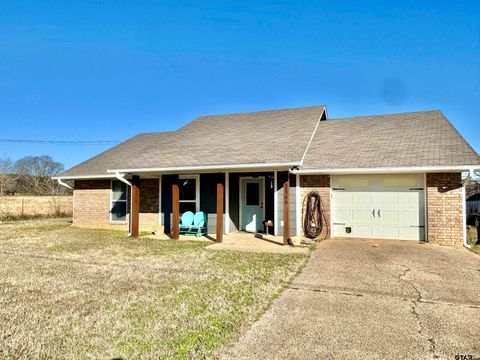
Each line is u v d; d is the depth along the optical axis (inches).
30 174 1429.6
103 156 669.3
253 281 235.8
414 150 422.9
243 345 137.7
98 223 609.3
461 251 349.4
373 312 175.2
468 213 792.3
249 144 476.4
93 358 127.3
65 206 916.0
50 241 442.6
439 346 136.1
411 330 152.1
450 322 161.5
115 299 197.5
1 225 666.8
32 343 140.2
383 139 481.1
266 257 324.2
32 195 1189.7
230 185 512.1
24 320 165.9
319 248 373.7
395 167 390.3
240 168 414.0
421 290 213.3
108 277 250.2
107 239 461.7
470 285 225.0
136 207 487.5
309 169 428.1
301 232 454.9
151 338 144.9
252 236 470.0
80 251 365.1
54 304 189.9
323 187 451.5
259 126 565.6
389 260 305.1
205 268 278.5
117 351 133.1
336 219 451.2
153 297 201.0
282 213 463.5
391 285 225.0
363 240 426.0
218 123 633.6
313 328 154.8
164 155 495.2
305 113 601.6
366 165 409.4
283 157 402.0
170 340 142.8
